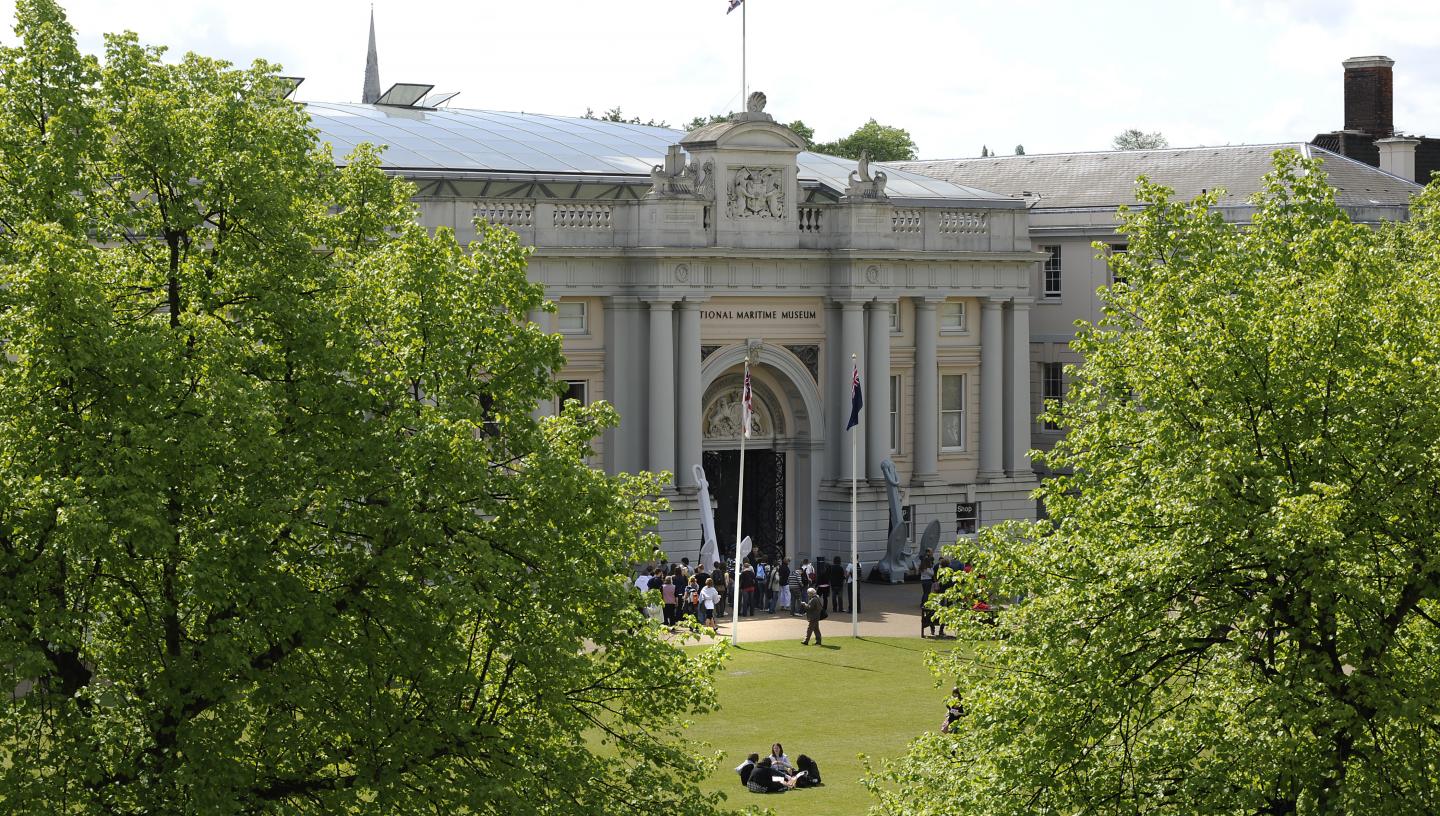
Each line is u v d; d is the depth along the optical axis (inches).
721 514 3501.5
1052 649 1300.4
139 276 1332.4
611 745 1948.8
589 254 3193.9
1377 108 4768.7
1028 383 3720.5
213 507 1208.8
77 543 1112.8
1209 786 1221.7
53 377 1163.9
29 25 1341.0
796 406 3467.0
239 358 1279.5
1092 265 4035.4
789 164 3376.0
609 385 3265.3
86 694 1137.4
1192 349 1318.9
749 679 2396.7
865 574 3430.1
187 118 1341.0
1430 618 1273.4
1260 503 1245.7
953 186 3882.9
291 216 1384.1
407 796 1229.7
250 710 1253.1
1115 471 1418.6
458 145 3479.3
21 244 1205.1
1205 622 1267.2
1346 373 1266.0
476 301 1375.5
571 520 1344.7
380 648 1262.3
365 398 1314.0
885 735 2059.5
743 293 3334.2
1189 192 4143.7
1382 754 1210.0
